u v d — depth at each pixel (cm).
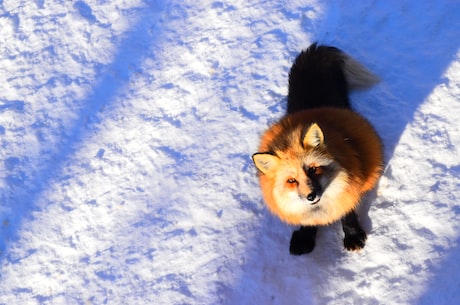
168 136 270
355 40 268
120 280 249
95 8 306
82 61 295
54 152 277
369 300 227
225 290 240
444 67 252
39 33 306
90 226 260
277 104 264
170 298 242
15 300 252
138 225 256
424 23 262
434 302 222
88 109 283
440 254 226
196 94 275
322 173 211
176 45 288
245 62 276
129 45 294
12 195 271
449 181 235
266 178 218
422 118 246
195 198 255
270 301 235
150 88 282
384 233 233
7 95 294
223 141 263
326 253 236
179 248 249
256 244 243
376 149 226
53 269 254
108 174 268
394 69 257
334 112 226
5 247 261
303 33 275
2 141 283
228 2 291
